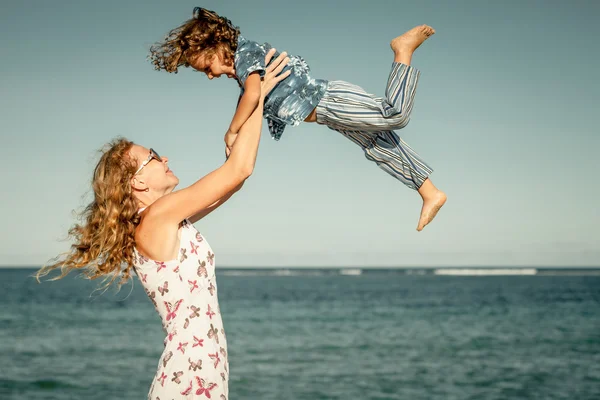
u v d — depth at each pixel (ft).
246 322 94.27
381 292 211.61
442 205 10.62
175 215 9.32
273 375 47.67
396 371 49.42
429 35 9.89
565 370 49.55
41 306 126.31
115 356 56.08
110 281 9.75
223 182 9.34
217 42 9.99
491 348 62.49
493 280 388.78
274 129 10.57
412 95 9.74
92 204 9.96
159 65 10.41
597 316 100.68
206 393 9.20
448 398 40.06
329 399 39.78
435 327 84.43
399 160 10.58
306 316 106.11
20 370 48.96
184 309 9.43
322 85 10.25
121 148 9.96
